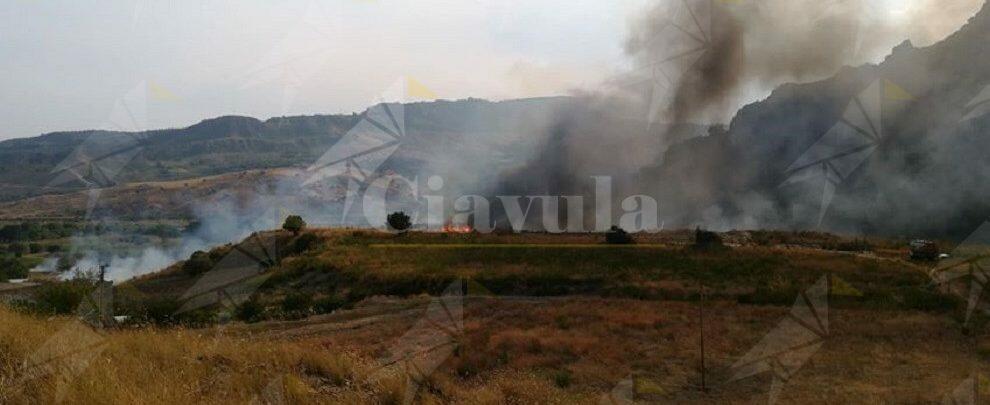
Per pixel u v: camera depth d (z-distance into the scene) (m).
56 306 19.27
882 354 19.28
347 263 47.09
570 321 26.64
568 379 17.80
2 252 66.75
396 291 39.94
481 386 15.19
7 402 6.56
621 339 23.03
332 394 9.95
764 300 29.59
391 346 21.31
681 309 28.25
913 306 25.72
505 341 22.59
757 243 56.72
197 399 7.76
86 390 6.99
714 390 16.91
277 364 10.52
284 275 46.03
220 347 11.25
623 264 42.44
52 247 74.38
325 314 32.25
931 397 15.12
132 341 10.38
